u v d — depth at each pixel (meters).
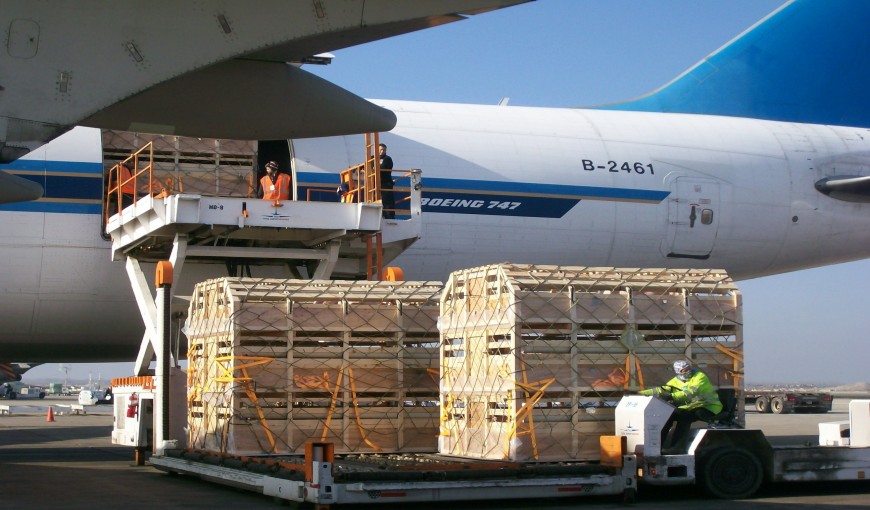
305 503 11.41
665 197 23.06
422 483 10.92
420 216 18.38
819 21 27.28
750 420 35.00
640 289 12.80
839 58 27.23
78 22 8.77
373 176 18.86
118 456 19.22
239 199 16.39
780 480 12.59
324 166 20.30
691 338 12.95
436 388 14.47
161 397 15.05
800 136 25.39
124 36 8.81
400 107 22.25
